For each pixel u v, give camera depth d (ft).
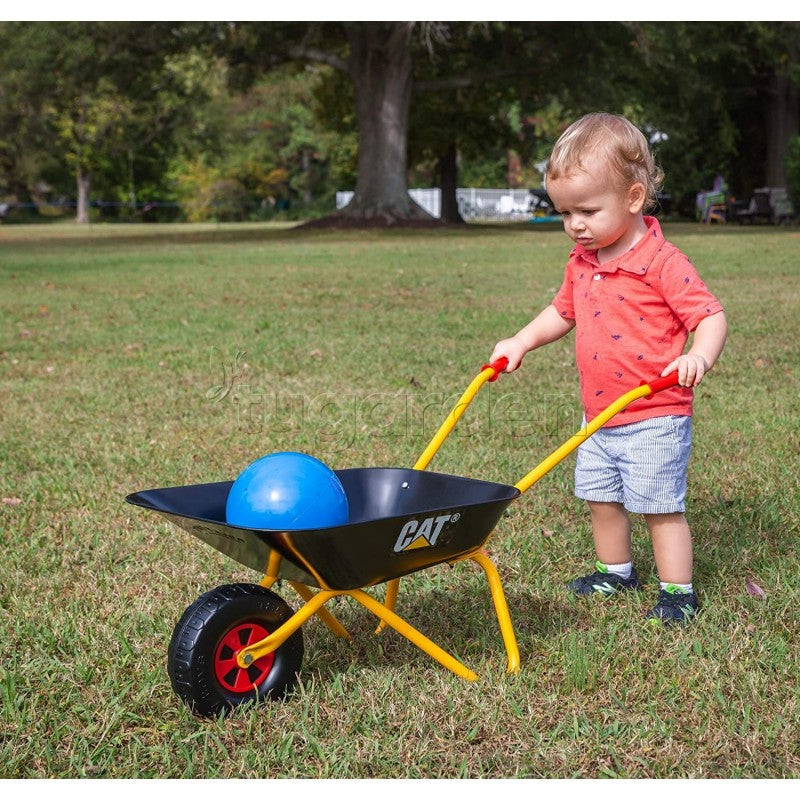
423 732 8.70
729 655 10.02
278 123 218.79
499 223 130.21
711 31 104.37
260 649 9.01
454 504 9.97
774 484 15.56
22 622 10.93
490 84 109.70
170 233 111.75
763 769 8.18
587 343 11.23
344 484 10.51
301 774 8.21
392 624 9.39
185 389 23.22
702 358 10.25
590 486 11.60
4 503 15.17
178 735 8.64
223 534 8.82
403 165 104.73
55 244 89.45
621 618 11.00
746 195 130.41
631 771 8.18
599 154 10.29
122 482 16.16
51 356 28.02
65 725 8.86
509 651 9.74
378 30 100.48
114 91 126.82
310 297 41.29
